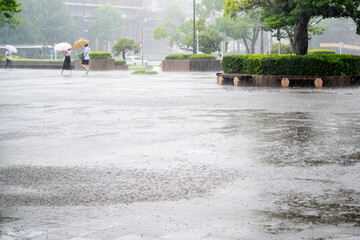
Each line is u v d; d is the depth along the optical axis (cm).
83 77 3512
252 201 534
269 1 2797
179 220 470
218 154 797
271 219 470
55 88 2353
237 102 1647
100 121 1201
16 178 653
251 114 1322
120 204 529
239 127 1089
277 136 967
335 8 2478
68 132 1036
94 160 762
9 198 558
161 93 2030
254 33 6519
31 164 738
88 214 494
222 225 453
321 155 783
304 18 2622
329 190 577
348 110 1405
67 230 444
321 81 2380
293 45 4031
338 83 2400
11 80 3100
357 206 512
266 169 688
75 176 661
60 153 820
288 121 1181
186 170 688
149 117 1270
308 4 2473
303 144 880
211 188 591
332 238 416
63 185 614
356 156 774
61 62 5803
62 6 11350
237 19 6475
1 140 946
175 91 2144
